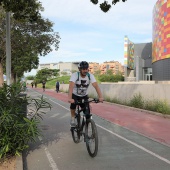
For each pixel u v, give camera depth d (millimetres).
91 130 6473
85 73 6633
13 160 5820
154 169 5688
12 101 6238
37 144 7723
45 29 29984
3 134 5742
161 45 47094
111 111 16812
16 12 11695
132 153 6934
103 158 6449
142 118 13602
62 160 6270
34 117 6574
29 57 39688
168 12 44344
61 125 11133
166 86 15367
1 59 28078
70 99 6664
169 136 9195
